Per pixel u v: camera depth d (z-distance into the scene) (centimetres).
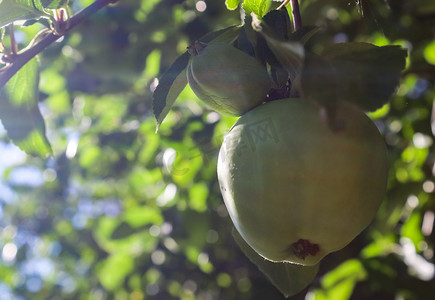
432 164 71
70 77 95
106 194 115
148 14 84
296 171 32
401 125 80
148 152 77
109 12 84
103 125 88
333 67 31
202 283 105
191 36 81
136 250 93
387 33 45
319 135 32
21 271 133
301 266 39
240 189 33
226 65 35
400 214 72
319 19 73
